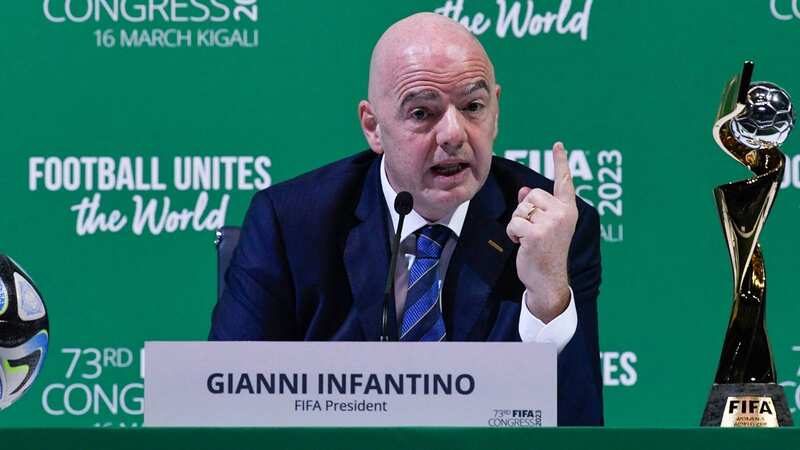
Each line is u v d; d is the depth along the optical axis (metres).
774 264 12.00
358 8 12.26
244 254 9.22
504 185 9.15
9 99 12.13
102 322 12.10
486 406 5.73
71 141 12.13
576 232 9.11
